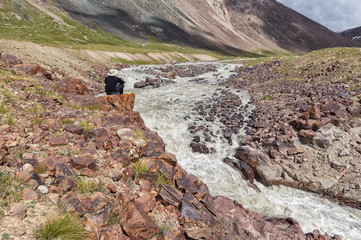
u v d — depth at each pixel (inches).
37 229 131.3
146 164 250.1
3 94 343.6
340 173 461.4
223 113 753.0
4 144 201.8
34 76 518.3
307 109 645.9
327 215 390.6
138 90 1171.3
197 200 234.2
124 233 158.7
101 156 247.1
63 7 6451.8
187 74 1779.0
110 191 195.5
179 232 184.2
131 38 6786.4
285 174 484.4
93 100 436.8
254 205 402.6
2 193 147.7
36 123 278.8
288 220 354.0
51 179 183.9
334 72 1028.5
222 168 503.8
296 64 1427.2
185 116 741.9
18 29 3789.4
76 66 1279.5
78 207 158.1
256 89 1044.5
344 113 581.3
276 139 559.2
